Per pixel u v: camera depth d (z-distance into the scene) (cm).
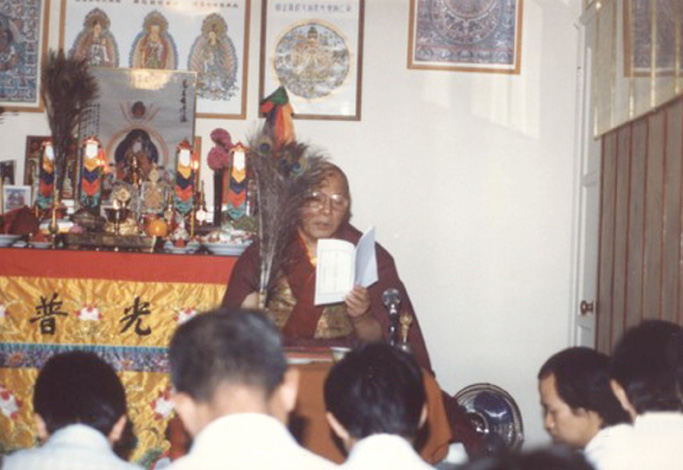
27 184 705
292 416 364
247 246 596
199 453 206
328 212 518
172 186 706
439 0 716
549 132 718
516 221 717
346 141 716
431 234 716
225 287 582
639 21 565
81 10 717
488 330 715
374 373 256
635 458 259
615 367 279
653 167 550
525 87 720
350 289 478
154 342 580
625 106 591
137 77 714
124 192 642
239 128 718
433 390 378
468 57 714
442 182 716
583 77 707
